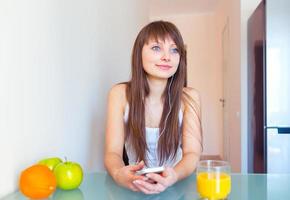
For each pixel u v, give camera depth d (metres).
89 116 1.51
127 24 2.44
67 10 1.23
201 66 5.11
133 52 1.18
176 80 1.20
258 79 2.26
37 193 0.78
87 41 1.48
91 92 1.54
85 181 1.04
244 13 2.78
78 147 1.36
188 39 5.15
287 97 2.04
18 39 0.88
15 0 0.86
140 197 0.90
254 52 2.43
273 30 2.04
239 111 2.89
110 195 0.91
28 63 0.93
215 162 0.84
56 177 0.89
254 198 0.86
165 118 1.22
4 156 0.82
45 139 1.04
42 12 1.02
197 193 0.91
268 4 2.04
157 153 1.23
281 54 2.04
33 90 0.96
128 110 1.22
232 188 0.95
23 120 0.91
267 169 2.07
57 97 1.14
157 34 1.07
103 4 1.76
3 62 0.81
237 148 3.03
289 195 0.90
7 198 0.81
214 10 4.91
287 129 2.04
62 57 1.19
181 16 5.16
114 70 2.03
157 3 4.52
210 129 5.07
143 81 1.19
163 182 0.86
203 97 5.11
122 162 1.13
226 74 4.04
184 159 1.10
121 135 1.23
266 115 2.06
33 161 0.96
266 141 2.06
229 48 3.64
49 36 1.07
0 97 0.80
